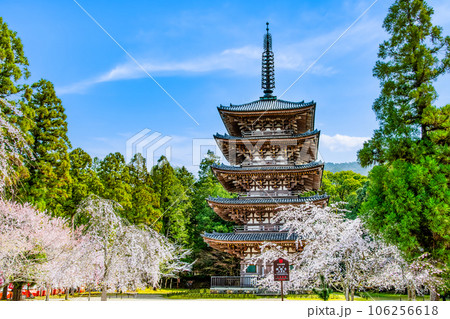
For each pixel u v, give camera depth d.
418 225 17.02
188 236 51.66
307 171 30.95
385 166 19.69
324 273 18.94
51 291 34.91
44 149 32.12
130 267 17.56
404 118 20.14
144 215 43.16
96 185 41.00
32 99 33.94
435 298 18.86
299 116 33.78
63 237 24.69
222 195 56.25
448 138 18.47
